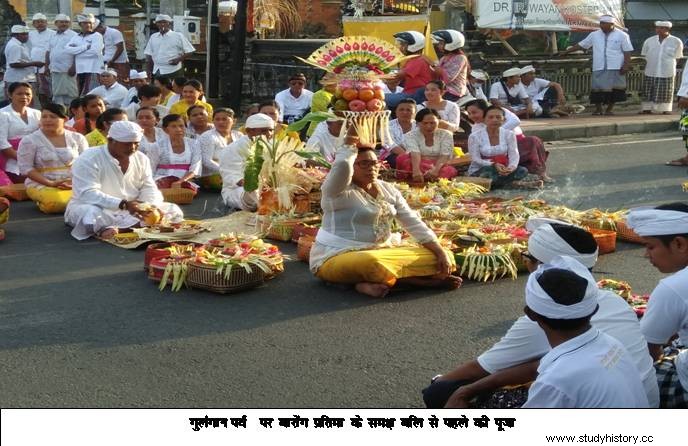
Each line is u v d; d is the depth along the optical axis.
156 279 6.66
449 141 10.56
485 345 5.50
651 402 3.79
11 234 8.30
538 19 17.94
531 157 11.09
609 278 6.90
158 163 10.11
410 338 5.59
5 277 6.84
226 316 5.95
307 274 6.96
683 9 23.73
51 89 17.33
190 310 6.07
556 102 17.33
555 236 4.09
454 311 6.12
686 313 3.84
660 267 4.10
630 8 23.84
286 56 16.91
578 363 3.26
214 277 6.37
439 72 12.98
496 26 17.62
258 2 18.89
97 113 10.80
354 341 5.52
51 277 6.85
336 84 6.34
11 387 4.75
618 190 10.62
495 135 10.73
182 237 7.82
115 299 6.30
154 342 5.46
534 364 3.95
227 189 9.48
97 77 16.72
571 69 18.14
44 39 17.50
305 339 5.54
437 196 9.19
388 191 6.51
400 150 10.55
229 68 17.36
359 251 6.36
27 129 10.32
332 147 9.29
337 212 6.48
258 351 5.33
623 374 3.28
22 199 9.85
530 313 3.43
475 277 6.82
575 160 13.03
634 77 18.98
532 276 3.46
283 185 8.20
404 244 6.74
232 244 6.85
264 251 6.80
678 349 4.38
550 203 9.80
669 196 10.25
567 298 3.31
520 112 16.77
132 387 4.77
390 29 16.22
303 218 8.15
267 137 9.30
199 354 5.27
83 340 5.48
